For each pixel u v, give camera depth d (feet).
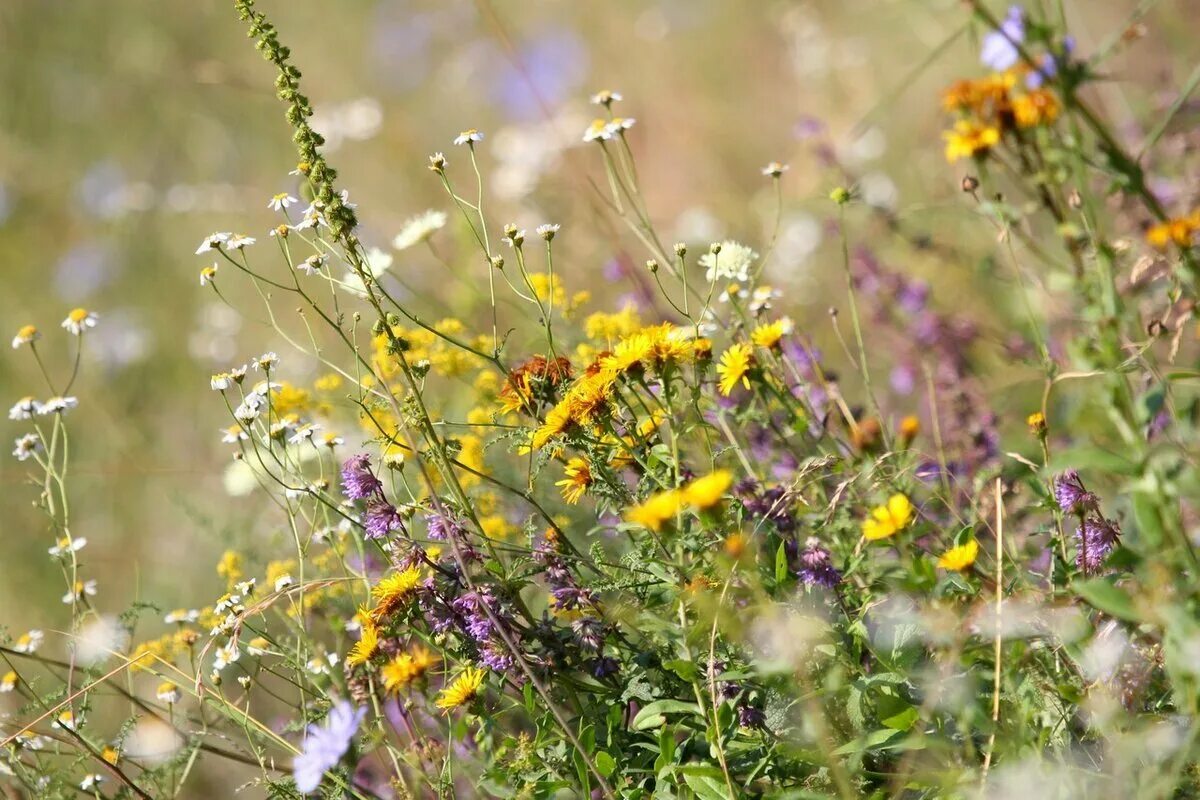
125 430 21.75
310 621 14.65
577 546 13.43
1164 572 8.82
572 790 10.45
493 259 11.82
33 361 24.09
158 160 29.50
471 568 11.05
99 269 25.94
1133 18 10.67
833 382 14.02
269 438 12.42
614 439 11.05
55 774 12.25
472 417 14.05
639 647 11.07
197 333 23.67
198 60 30.60
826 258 20.03
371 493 11.10
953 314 16.60
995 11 17.62
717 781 9.93
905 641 9.82
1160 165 16.31
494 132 28.12
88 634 13.37
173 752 12.83
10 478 20.97
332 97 29.45
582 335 15.11
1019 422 15.14
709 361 11.43
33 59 31.24
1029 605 9.59
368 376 14.70
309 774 10.22
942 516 12.61
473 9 30.22
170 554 18.83
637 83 27.58
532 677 9.86
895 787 10.05
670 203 24.25
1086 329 13.57
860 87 24.62
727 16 28.04
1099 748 9.75
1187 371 9.34
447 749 11.36
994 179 18.52
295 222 26.09
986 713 9.85
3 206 28.81
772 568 11.14
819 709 9.69
